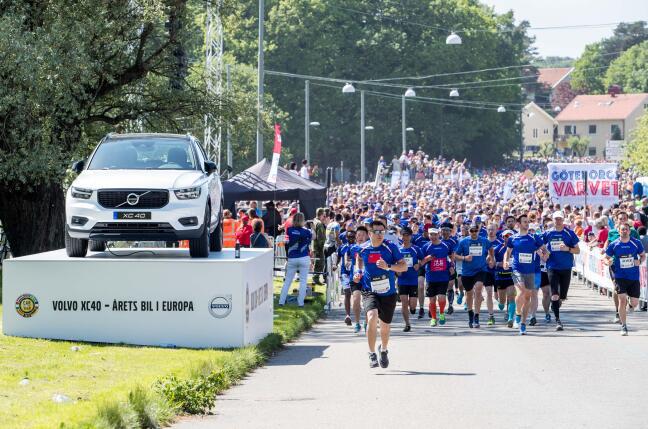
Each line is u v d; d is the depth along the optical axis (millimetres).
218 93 38969
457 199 64125
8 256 37906
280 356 20000
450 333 24719
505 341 22594
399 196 59938
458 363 18625
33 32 31016
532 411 13500
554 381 16250
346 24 135500
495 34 150125
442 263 26578
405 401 14398
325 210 36438
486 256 26453
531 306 26625
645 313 30312
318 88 130750
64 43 31406
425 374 17203
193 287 19781
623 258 23672
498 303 31766
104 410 11859
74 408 12398
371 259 17859
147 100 37062
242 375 17125
